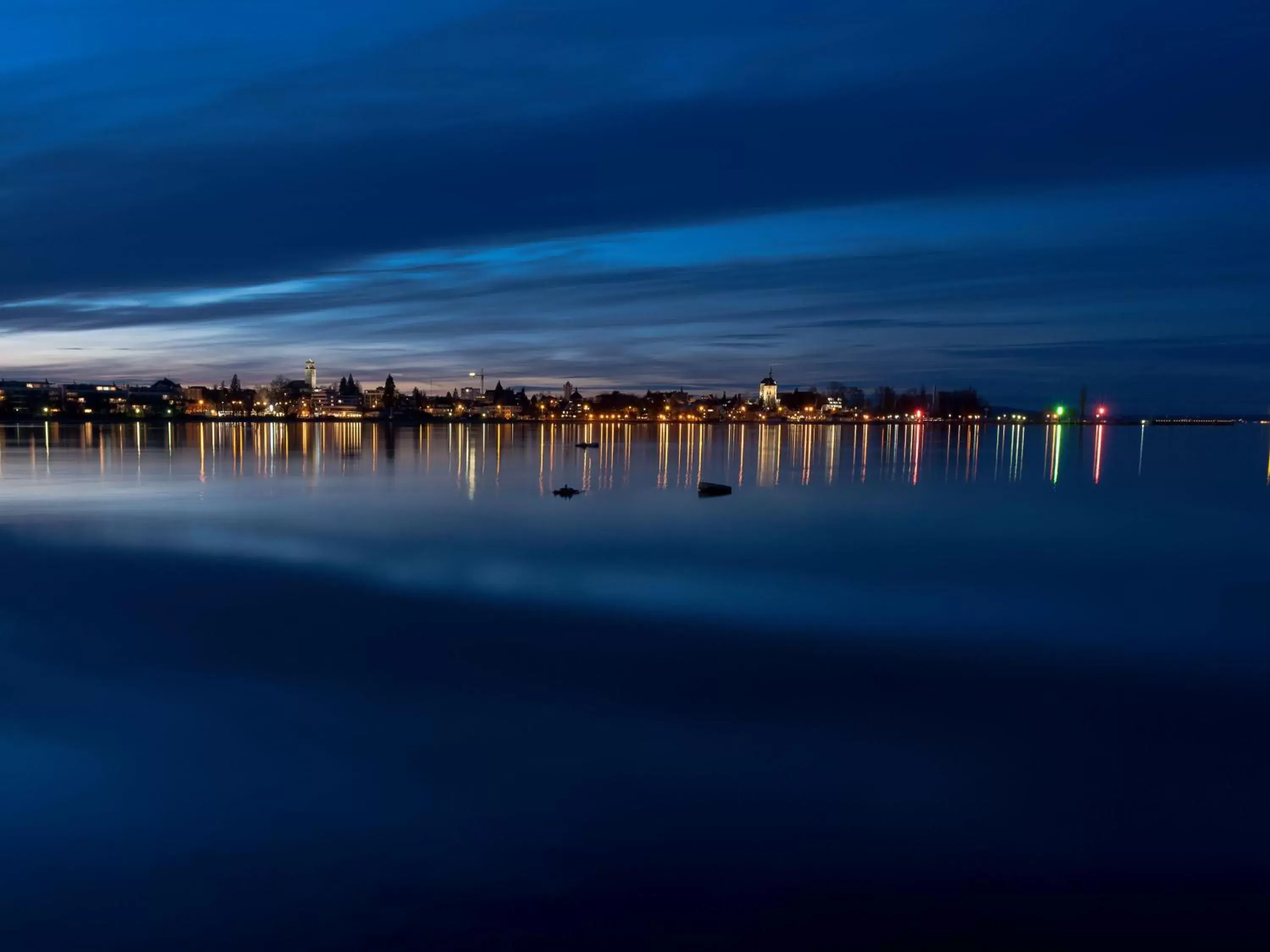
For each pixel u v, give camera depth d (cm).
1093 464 11994
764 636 2491
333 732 1712
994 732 1761
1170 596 3180
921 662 2242
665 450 14838
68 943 1080
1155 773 1573
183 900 1162
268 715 1806
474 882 1206
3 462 9619
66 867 1230
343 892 1184
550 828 1348
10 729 1723
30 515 5059
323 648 2311
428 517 5247
